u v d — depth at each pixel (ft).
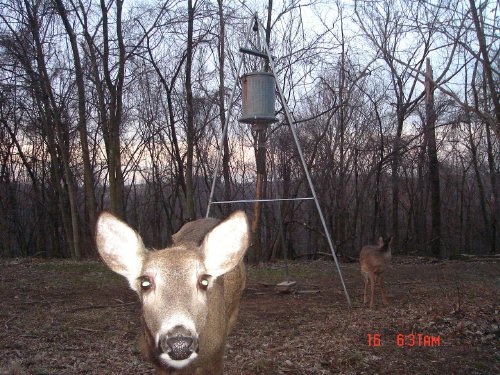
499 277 40.42
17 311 26.53
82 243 65.10
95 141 79.10
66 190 77.77
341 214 78.02
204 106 73.10
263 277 39.60
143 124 87.40
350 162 84.99
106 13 50.96
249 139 79.00
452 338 21.79
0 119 72.79
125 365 18.38
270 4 61.82
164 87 69.62
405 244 81.97
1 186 79.77
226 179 70.28
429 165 78.64
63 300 29.60
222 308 13.34
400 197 97.71
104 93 62.44
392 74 68.49
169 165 91.15
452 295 31.19
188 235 15.62
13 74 59.26
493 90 28.22
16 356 19.12
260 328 23.95
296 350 20.39
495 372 18.34
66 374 17.37
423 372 18.24
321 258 69.92
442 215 105.70
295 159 75.56
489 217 102.78
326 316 26.48
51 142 62.64
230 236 11.83
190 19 55.67
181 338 9.65
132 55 56.18
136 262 11.82
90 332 22.81
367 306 28.96
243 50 30.25
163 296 10.44
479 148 91.97
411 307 27.73
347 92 71.41
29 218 89.81
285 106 29.66
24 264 45.21
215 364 13.42
